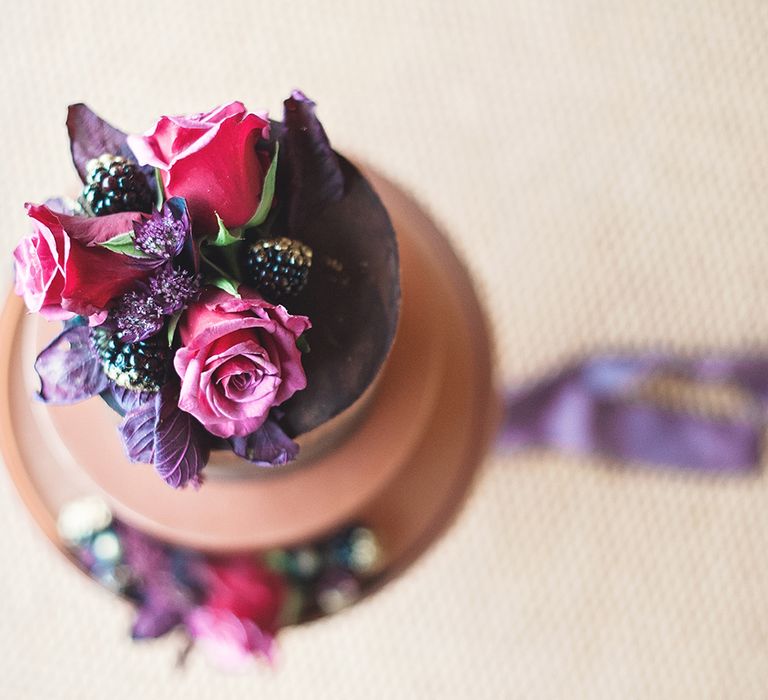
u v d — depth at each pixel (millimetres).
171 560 595
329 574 611
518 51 797
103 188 452
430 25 792
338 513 554
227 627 574
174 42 774
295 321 425
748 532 803
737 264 803
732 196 803
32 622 763
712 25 801
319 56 783
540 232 800
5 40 765
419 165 793
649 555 801
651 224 803
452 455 604
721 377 800
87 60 769
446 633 792
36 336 557
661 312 803
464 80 795
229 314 423
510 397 795
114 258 430
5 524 758
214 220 441
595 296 803
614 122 803
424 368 561
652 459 802
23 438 589
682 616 797
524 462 808
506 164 797
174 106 771
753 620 797
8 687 761
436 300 582
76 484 597
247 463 517
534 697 792
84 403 555
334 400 491
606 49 801
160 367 441
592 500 806
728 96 803
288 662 780
